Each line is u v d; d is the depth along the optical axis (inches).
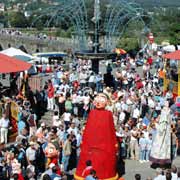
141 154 1050.1
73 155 998.4
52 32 3981.3
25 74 1357.0
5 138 1064.2
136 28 2726.4
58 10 1662.2
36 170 900.6
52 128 993.5
